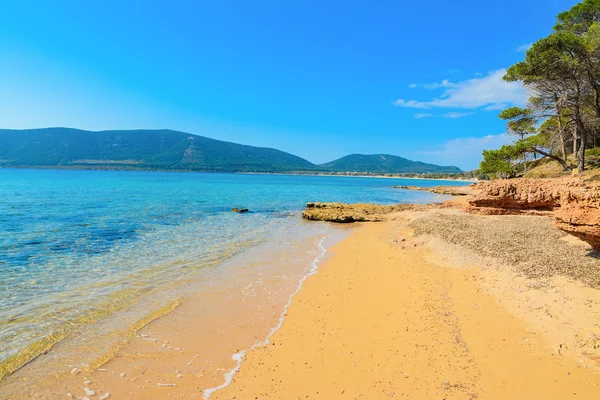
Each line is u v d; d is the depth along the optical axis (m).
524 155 39.56
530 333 6.70
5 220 21.98
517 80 33.28
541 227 15.96
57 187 56.28
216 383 5.77
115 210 28.89
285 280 11.48
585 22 32.81
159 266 12.87
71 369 6.05
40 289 10.03
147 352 6.72
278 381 5.79
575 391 5.03
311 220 27.12
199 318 8.37
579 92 30.25
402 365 6.07
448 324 7.45
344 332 7.54
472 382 5.43
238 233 20.41
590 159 36.31
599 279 8.32
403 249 15.40
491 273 10.39
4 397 5.25
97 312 8.52
